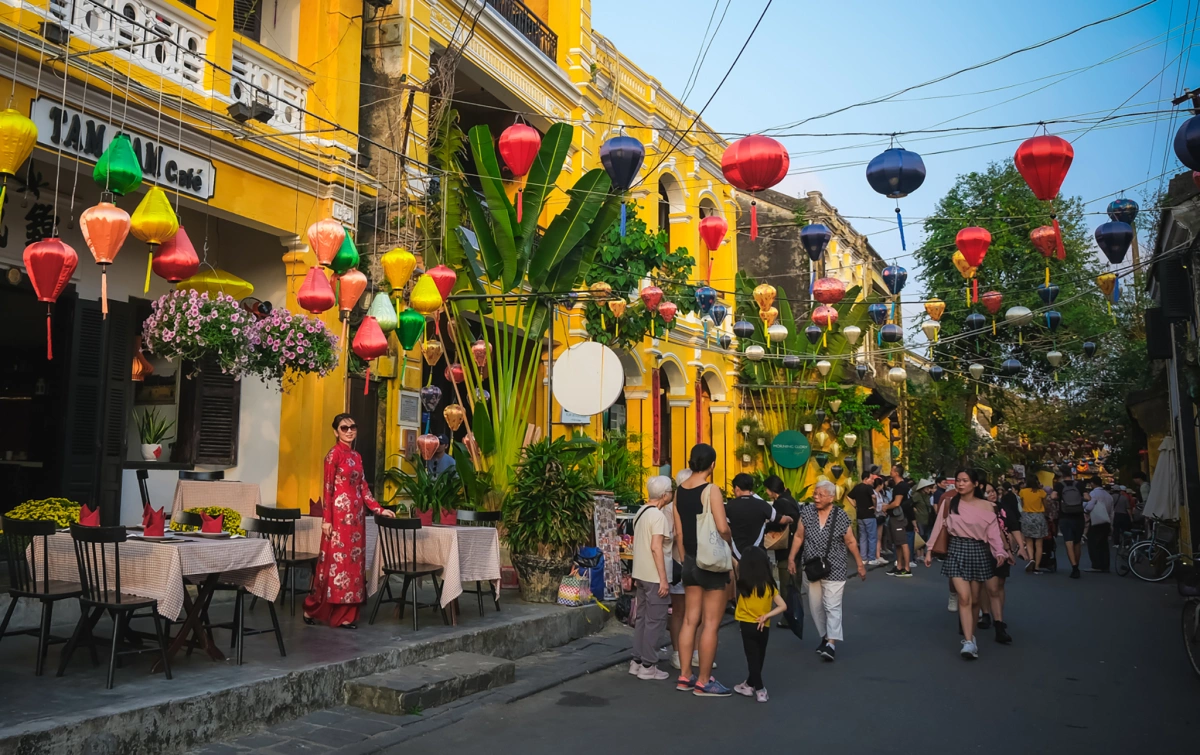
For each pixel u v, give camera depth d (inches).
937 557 343.3
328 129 374.0
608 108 691.4
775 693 271.6
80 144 283.4
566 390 406.0
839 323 822.5
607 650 335.6
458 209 439.2
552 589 373.7
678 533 295.7
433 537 311.9
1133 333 1004.6
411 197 442.0
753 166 250.4
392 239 424.2
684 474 314.7
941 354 1002.7
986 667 313.1
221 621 296.2
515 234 428.1
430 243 447.5
